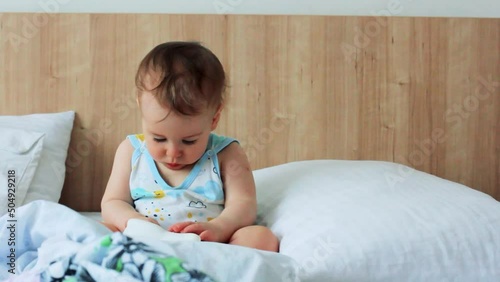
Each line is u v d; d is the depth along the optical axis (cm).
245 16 166
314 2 172
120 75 166
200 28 166
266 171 150
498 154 171
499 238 112
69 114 165
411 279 105
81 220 101
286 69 167
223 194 132
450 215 116
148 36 166
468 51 169
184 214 127
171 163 125
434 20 169
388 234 110
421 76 169
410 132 169
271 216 129
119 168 134
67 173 167
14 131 152
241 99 167
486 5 175
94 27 165
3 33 165
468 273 107
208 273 88
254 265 90
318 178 138
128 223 113
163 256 84
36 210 104
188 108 117
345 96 168
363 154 169
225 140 136
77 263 83
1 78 165
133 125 167
